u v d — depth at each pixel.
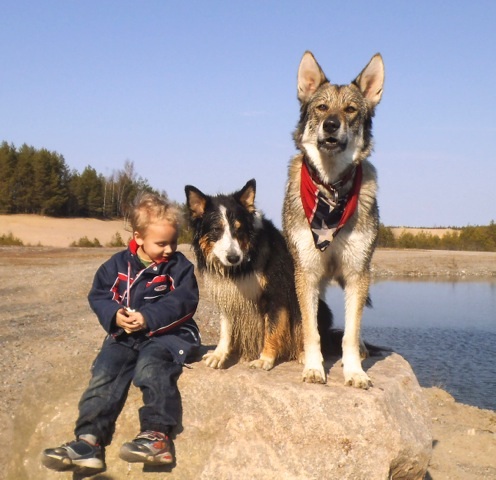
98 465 1.58
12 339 3.81
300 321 2.05
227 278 2.02
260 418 1.65
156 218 1.72
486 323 6.51
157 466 1.65
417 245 19.09
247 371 1.81
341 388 1.72
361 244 1.86
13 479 1.79
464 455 2.65
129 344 1.72
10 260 10.28
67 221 22.77
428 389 3.73
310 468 1.58
